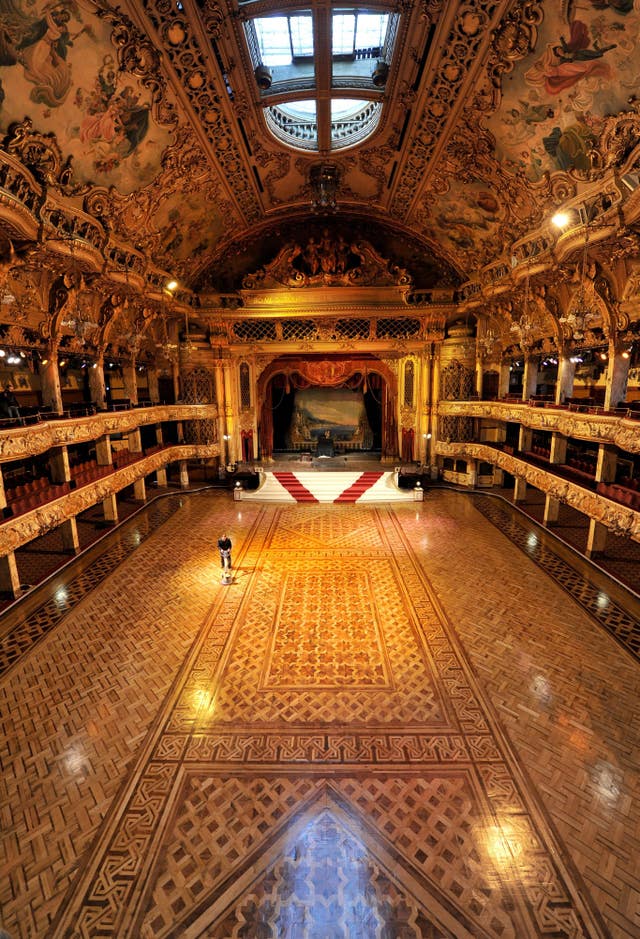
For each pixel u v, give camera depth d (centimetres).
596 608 1136
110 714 793
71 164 1133
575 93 989
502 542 1600
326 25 998
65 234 1173
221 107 1262
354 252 2219
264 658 952
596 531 1407
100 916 491
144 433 2606
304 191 1905
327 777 662
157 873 533
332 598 1208
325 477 2333
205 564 1438
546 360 1886
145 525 1831
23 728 762
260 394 2594
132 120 1166
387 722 769
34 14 803
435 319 2320
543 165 1227
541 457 1847
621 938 465
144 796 633
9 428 1175
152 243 1714
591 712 784
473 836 571
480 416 2205
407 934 472
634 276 1198
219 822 595
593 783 645
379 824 589
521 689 844
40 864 545
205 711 800
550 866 536
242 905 500
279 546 1591
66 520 1412
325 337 2406
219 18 968
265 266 2245
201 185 1619
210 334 2420
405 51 1077
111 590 1262
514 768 672
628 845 559
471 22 955
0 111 893
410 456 2566
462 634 1027
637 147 942
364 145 1506
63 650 982
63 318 1428
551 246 1359
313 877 527
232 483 2455
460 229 1861
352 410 2836
